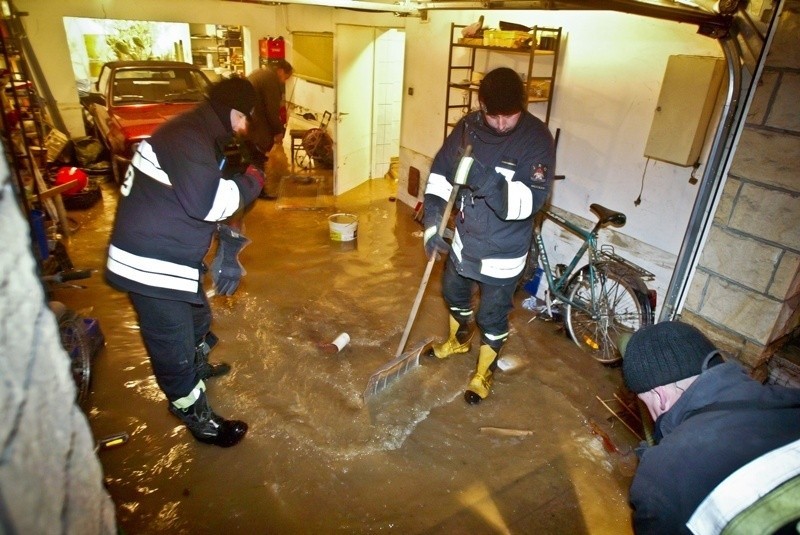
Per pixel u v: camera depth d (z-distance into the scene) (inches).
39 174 169.0
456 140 103.8
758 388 40.2
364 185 276.2
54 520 17.7
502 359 136.6
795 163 92.8
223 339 136.6
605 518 92.7
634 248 137.6
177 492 93.6
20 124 155.9
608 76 135.2
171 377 93.9
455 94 197.5
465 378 128.0
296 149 295.6
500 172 98.3
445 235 125.0
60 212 186.7
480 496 96.0
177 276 86.4
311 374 125.6
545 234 164.9
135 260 83.7
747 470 34.8
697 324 115.6
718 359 44.1
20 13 245.1
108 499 23.0
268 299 157.4
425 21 204.7
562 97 149.4
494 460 104.1
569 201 154.4
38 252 132.2
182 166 79.2
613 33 131.7
